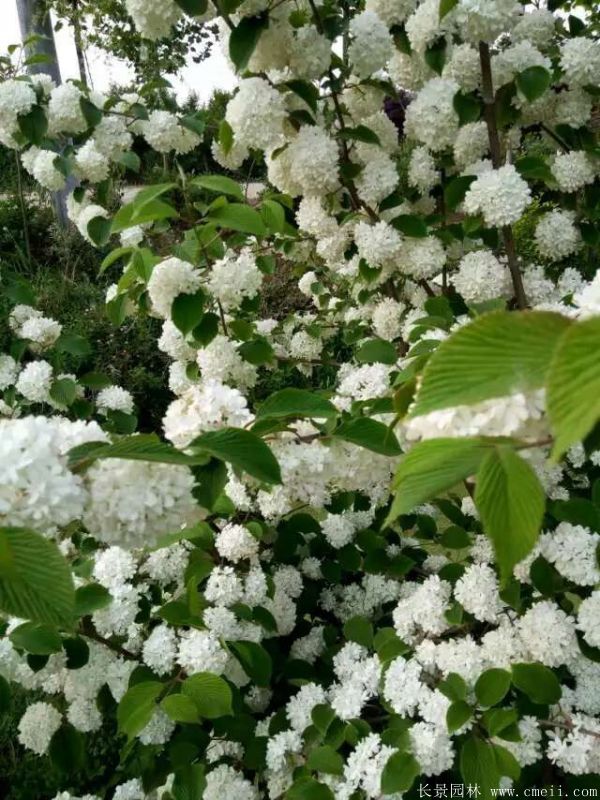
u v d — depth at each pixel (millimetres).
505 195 802
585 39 902
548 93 931
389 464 685
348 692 705
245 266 881
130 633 795
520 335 222
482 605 710
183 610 720
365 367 859
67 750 809
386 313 1049
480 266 872
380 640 767
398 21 919
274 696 858
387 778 616
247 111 841
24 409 1349
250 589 789
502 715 617
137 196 649
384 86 944
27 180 3652
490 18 786
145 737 722
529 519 269
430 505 1019
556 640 660
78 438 486
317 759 661
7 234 3104
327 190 913
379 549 907
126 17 2857
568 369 174
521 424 344
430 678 715
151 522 459
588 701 704
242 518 911
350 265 1049
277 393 567
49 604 350
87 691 803
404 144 1134
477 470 285
